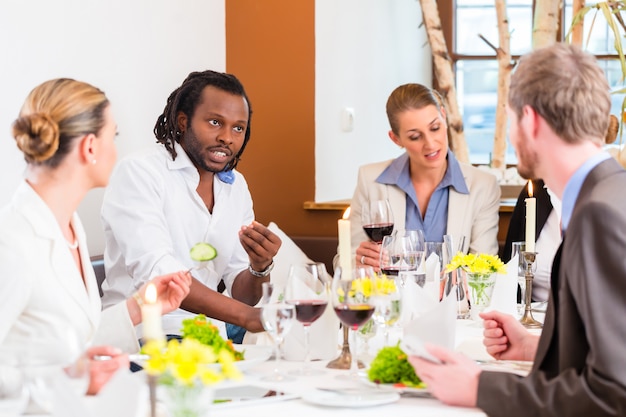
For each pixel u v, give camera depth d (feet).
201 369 4.71
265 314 6.48
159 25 14.29
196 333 6.77
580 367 5.65
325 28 16.29
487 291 9.37
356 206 13.52
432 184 13.08
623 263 5.34
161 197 10.32
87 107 7.12
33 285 6.79
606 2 15.33
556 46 6.04
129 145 13.61
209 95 10.41
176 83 14.83
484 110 21.93
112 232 10.33
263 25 16.11
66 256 7.01
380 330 8.26
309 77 15.93
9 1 11.22
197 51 15.40
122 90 13.42
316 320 7.20
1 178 11.14
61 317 6.89
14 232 6.77
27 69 11.55
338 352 7.89
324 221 15.97
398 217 13.09
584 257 5.42
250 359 7.09
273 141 16.20
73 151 7.08
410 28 20.83
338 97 16.96
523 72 6.05
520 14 21.58
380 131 19.27
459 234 12.87
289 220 16.19
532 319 9.40
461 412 5.79
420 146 12.62
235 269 11.03
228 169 10.93
